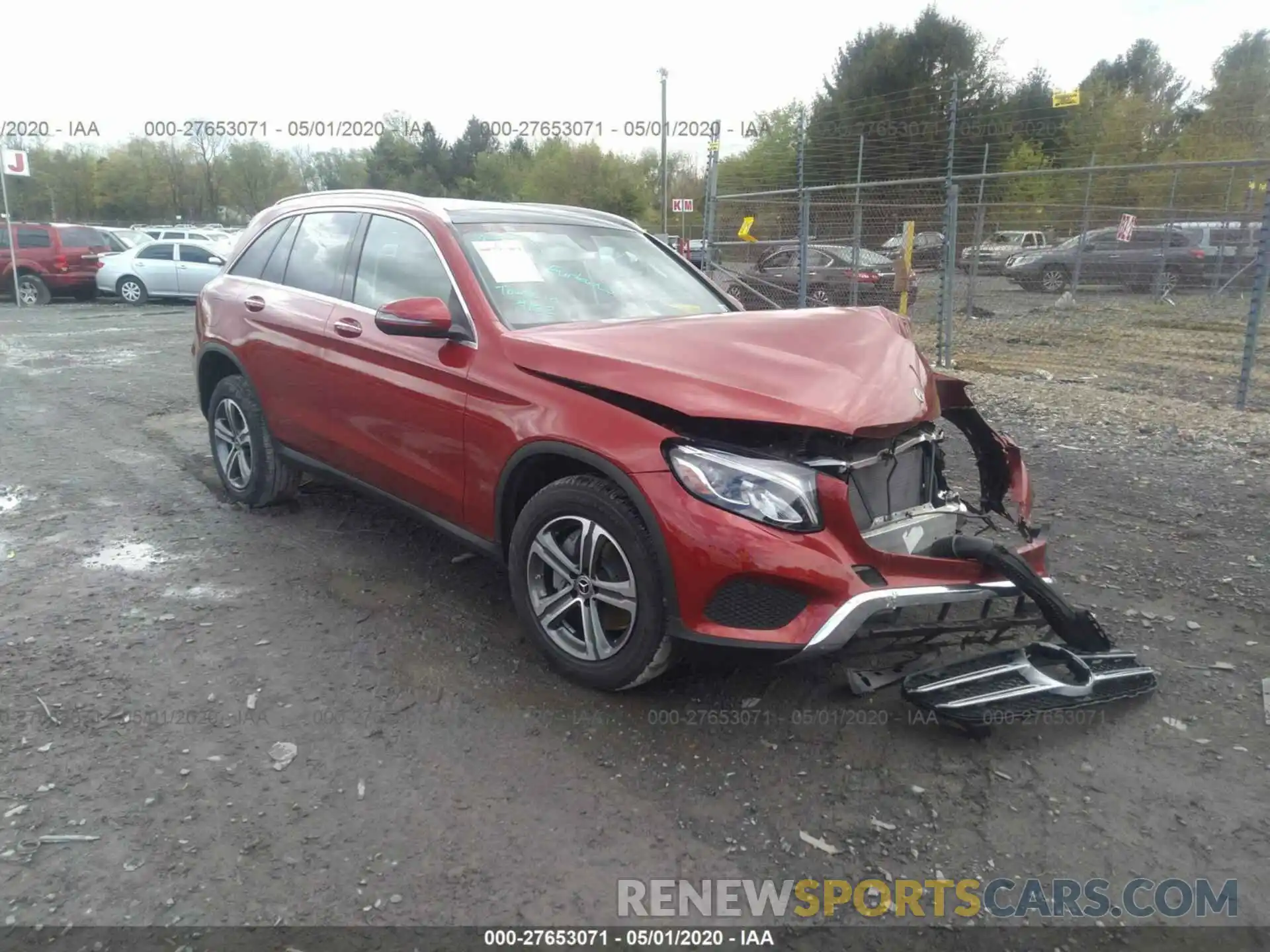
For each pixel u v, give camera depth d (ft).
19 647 12.22
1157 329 45.57
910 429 11.40
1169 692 11.19
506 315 12.27
